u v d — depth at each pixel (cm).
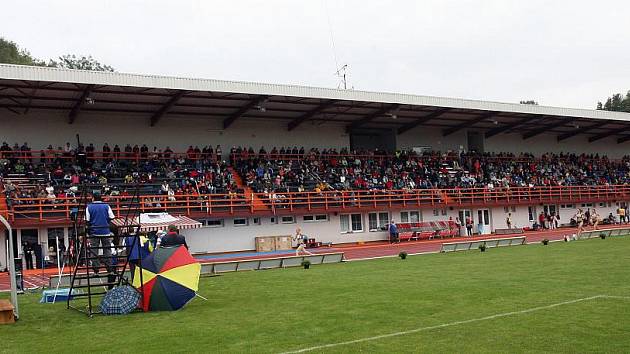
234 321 1195
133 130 4162
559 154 6344
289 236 3906
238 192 3912
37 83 3278
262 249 3812
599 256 2441
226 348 959
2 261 3019
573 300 1342
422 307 1304
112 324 1199
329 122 4962
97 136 4034
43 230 3134
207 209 3622
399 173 4875
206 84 3581
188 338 1039
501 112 4919
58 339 1063
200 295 1617
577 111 5256
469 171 5328
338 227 4219
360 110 4625
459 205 4719
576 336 988
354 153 5000
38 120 3859
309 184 4253
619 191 5859
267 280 1977
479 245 3244
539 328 1055
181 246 1438
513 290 1527
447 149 5647
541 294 1445
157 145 4238
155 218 2658
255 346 970
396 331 1058
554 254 2622
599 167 6325
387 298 1455
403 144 5409
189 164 4103
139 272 1388
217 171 4056
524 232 4891
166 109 3928
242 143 4566
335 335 1038
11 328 1178
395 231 4247
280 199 3919
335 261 2723
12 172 3425
